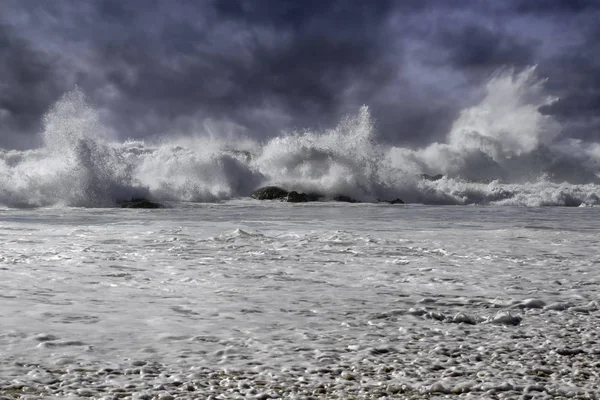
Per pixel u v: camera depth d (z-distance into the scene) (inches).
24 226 418.3
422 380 114.0
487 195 1021.8
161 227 422.3
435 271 240.2
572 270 245.6
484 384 111.4
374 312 168.4
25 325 147.0
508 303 180.4
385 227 450.9
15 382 108.0
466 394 107.3
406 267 249.9
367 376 115.9
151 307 170.6
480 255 288.7
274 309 170.9
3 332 140.0
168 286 202.5
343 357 127.1
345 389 108.7
